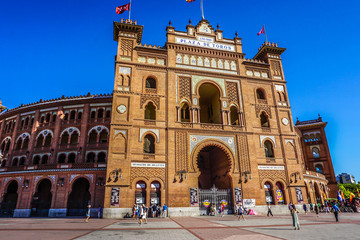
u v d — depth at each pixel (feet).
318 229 46.37
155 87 99.50
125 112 89.45
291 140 104.53
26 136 128.98
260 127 102.37
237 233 41.47
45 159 122.93
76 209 107.86
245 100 104.12
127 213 77.25
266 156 102.47
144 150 90.43
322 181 141.79
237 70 109.29
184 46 105.50
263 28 122.11
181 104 98.37
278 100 110.11
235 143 95.96
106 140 122.52
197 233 41.65
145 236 38.32
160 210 78.54
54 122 127.65
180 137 90.79
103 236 38.34
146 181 82.74
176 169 86.22
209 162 113.60
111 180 79.66
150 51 101.45
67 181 104.27
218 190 91.97
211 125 96.58
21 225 57.52
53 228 50.29
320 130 183.42
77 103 129.08
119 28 101.09
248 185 90.89
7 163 126.62
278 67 116.78
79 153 117.91
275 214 89.66
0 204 107.45
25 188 105.81
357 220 65.57
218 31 113.70
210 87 108.78
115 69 94.38
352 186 297.12
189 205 83.10
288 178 97.14
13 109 139.33
